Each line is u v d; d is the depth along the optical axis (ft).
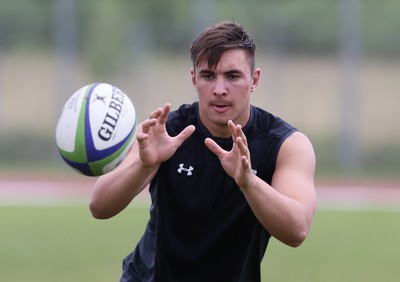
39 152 304.50
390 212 211.41
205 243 57.67
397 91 295.69
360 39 297.12
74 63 302.25
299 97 300.20
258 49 299.79
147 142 52.06
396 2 295.89
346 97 295.69
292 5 299.79
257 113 58.59
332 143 297.12
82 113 55.01
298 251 149.28
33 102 305.73
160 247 57.93
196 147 57.41
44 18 303.27
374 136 296.51
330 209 215.31
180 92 302.86
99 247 150.00
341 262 138.21
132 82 302.86
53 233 167.12
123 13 301.84
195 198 57.11
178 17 301.22
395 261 139.64
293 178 55.26
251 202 51.24
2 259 137.80
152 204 59.72
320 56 299.17
